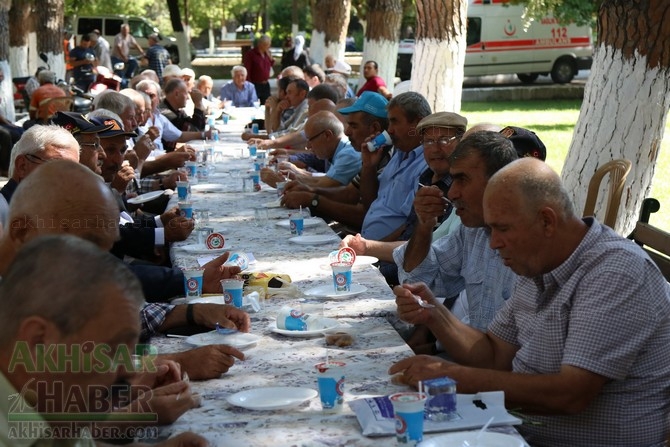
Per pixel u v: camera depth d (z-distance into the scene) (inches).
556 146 642.2
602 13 273.7
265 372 123.9
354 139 294.2
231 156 399.5
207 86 657.6
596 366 114.0
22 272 74.7
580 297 117.7
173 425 105.5
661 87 270.2
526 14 427.8
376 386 117.0
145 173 352.2
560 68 1151.0
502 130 181.9
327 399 107.5
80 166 129.0
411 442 97.2
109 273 75.8
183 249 210.2
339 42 860.6
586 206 205.0
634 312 115.2
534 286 129.3
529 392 115.0
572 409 115.3
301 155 372.2
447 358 171.0
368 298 161.5
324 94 393.1
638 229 182.5
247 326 142.5
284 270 184.7
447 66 423.5
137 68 1126.4
